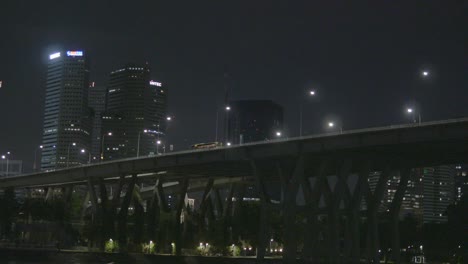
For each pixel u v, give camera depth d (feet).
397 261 470.39
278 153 457.68
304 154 446.19
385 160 460.96
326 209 458.09
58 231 620.08
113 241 581.12
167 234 601.62
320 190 458.91
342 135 417.49
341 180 452.35
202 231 630.74
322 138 429.79
